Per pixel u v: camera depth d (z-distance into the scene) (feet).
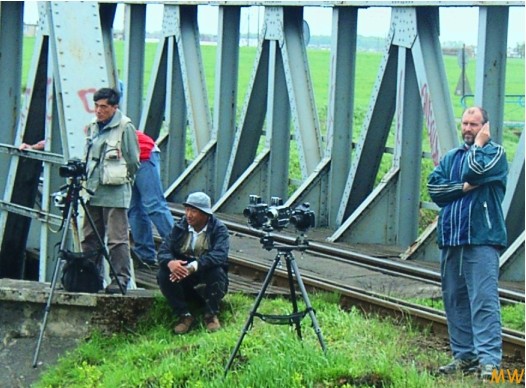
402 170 50.75
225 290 38.06
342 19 53.88
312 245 49.49
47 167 45.19
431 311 37.40
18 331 39.55
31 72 47.32
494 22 45.52
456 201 32.42
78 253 39.52
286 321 33.01
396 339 34.94
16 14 51.55
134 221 46.32
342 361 31.42
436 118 48.11
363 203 51.08
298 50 57.16
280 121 58.70
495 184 32.22
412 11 48.98
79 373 36.09
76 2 44.70
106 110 39.70
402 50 50.11
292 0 55.47
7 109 51.62
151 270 46.26
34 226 53.01
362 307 39.34
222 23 61.46
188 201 38.01
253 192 59.21
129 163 40.06
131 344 37.88
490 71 45.65
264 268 44.52
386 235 51.31
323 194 55.16
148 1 65.36
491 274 32.07
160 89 66.69
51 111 44.93
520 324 36.86
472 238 32.01
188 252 38.24
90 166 39.78
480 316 31.99
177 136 65.62
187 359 33.81
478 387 30.55
